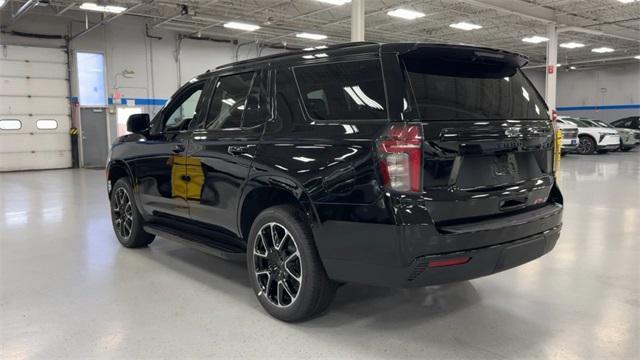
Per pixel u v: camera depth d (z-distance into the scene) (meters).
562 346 2.62
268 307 3.04
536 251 2.80
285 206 2.94
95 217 6.52
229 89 3.52
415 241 2.32
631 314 3.04
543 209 2.90
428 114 2.43
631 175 11.02
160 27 17.00
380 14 15.34
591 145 17.81
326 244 2.62
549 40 14.67
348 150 2.54
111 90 16.62
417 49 2.52
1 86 14.57
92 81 16.31
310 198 2.66
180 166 3.79
